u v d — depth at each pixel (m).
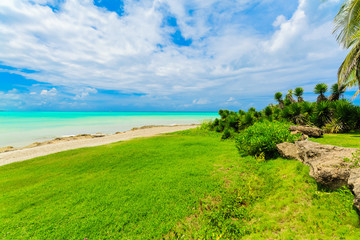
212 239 3.04
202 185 5.29
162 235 3.39
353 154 4.01
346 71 11.35
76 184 6.04
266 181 4.89
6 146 17.23
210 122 21.19
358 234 2.49
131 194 5.05
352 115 10.70
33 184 6.37
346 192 3.33
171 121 49.69
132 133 24.08
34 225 3.91
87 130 29.48
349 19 10.11
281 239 2.76
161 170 6.92
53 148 14.79
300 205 3.52
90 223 3.87
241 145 8.17
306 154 5.08
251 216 3.58
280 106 21.47
